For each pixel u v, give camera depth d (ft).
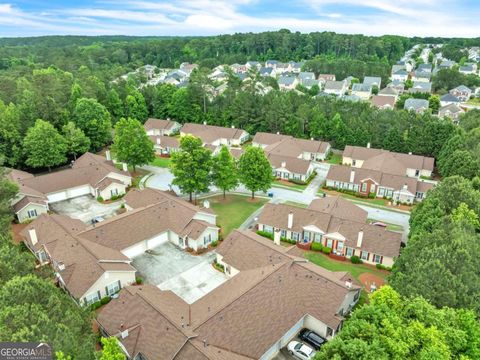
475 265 101.40
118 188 208.95
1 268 89.61
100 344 102.63
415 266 100.99
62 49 643.04
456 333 76.18
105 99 335.47
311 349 99.96
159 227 157.58
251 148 199.41
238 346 91.76
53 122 264.93
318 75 565.12
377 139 279.69
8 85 298.56
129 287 111.75
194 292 126.52
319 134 300.81
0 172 156.46
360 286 126.21
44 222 154.10
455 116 370.53
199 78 359.46
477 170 196.34
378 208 201.46
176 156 190.39
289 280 114.83
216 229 159.02
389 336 74.08
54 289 87.66
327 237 154.71
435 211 132.36
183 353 86.58
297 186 231.50
